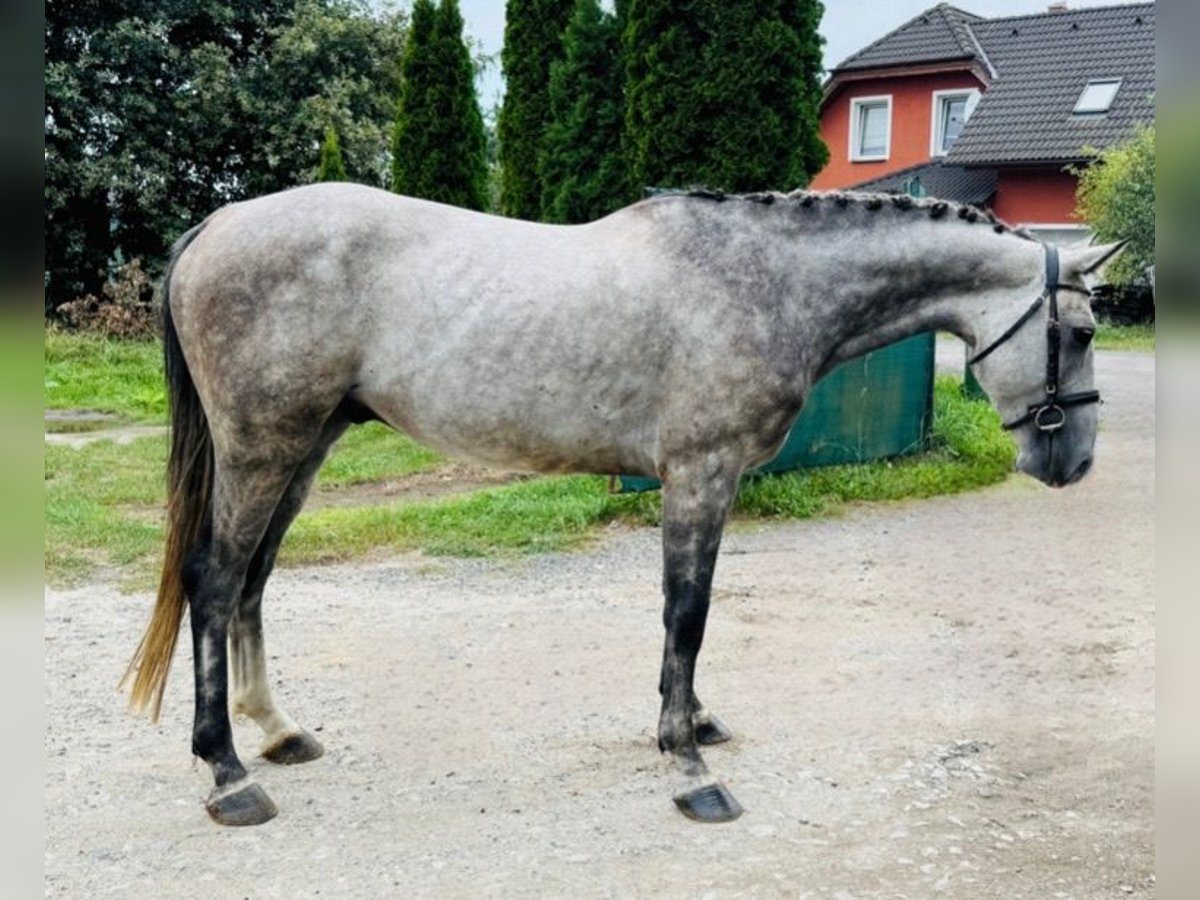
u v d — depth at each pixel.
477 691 4.33
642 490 7.21
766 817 3.28
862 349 3.52
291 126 18.36
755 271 3.27
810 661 4.65
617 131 10.39
